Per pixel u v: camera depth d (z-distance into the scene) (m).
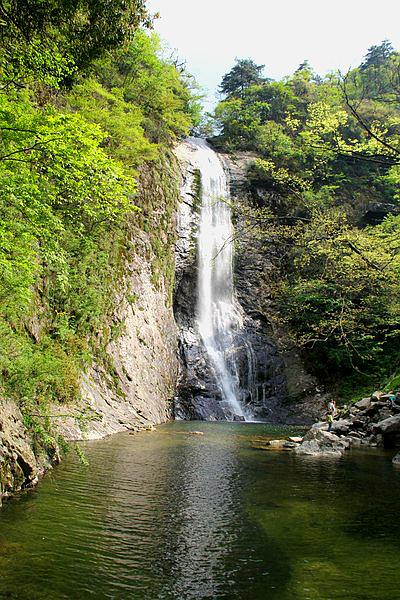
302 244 15.02
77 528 6.08
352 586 4.88
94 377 16.97
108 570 4.95
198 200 34.19
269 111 43.62
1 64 9.11
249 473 10.51
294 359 32.91
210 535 6.25
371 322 27.78
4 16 8.84
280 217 14.95
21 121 8.22
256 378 31.42
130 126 21.73
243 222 35.97
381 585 4.92
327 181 35.50
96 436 13.98
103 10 9.62
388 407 18.67
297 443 15.81
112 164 10.40
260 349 32.66
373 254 14.53
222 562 5.38
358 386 29.95
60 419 12.84
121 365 19.55
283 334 33.69
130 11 9.98
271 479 10.01
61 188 10.52
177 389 26.45
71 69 9.87
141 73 28.00
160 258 27.02
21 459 7.64
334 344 31.56
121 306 20.77
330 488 9.38
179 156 35.75
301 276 30.25
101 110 19.36
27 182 8.78
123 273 21.59
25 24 8.96
